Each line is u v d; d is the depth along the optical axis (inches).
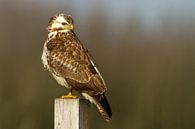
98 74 447.5
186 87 801.6
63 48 463.2
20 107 754.2
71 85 451.8
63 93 764.6
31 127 742.5
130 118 782.5
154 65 832.9
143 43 955.3
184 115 778.2
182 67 828.0
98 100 431.2
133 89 810.2
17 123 743.7
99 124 754.2
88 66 451.2
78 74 450.0
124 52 924.0
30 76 777.6
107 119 424.5
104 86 440.5
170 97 786.2
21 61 852.0
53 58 463.5
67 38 468.8
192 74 821.2
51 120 755.4
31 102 756.0
